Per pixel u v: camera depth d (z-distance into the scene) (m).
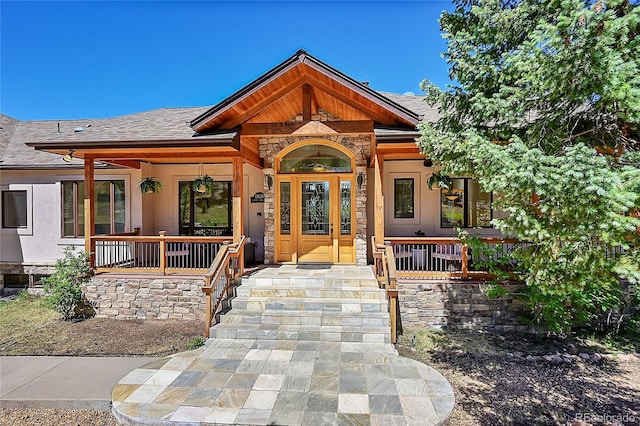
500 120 5.30
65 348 6.54
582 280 4.00
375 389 4.84
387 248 7.32
